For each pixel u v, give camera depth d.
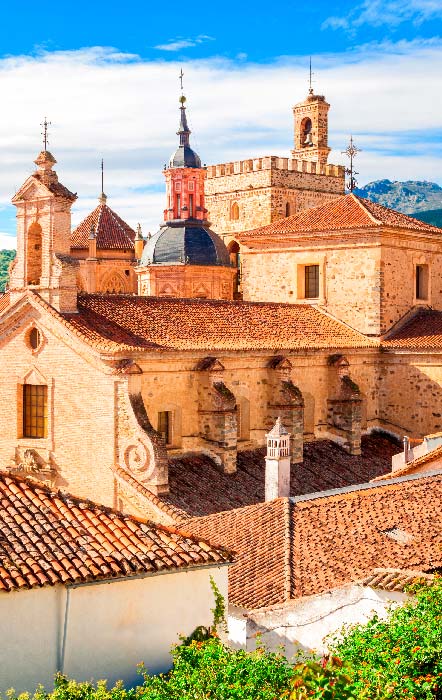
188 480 48.22
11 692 22.91
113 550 26.62
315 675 21.12
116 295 53.81
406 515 38.53
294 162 89.50
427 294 66.31
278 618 30.08
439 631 23.58
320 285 64.75
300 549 34.97
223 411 49.91
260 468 51.91
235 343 52.78
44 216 50.06
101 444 47.22
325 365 58.31
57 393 49.12
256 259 68.38
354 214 64.75
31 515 27.33
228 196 91.31
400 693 21.52
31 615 24.47
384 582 28.81
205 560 27.55
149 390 48.38
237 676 22.66
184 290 74.69
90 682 24.92
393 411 61.53
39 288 49.78
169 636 27.05
